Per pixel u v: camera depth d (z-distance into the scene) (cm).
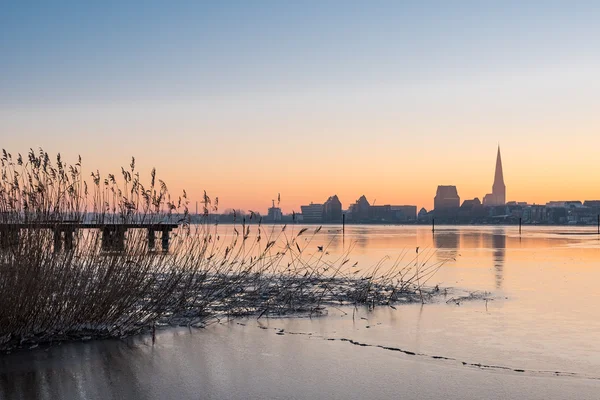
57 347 826
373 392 666
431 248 3419
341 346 870
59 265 869
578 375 733
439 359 802
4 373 712
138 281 936
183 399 636
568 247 3619
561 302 1293
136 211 954
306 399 642
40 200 881
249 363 774
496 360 800
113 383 682
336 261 2220
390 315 1121
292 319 1067
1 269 824
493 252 3061
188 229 1038
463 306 1232
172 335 920
